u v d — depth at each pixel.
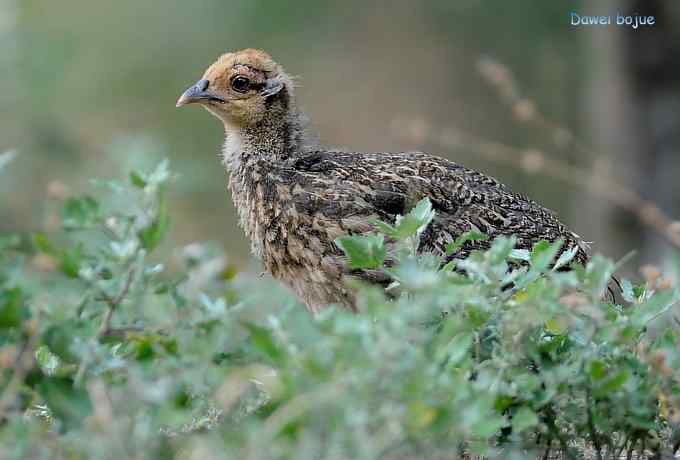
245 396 7.25
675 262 9.59
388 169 10.82
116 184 7.03
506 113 25.73
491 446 7.19
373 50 27.14
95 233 8.56
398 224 7.78
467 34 26.58
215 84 11.20
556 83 25.39
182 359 6.54
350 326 6.02
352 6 27.06
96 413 6.34
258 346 6.32
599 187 16.84
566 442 7.23
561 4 25.25
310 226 10.34
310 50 27.02
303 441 5.80
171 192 20.95
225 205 23.97
